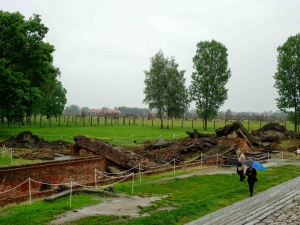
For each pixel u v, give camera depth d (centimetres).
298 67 5622
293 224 1099
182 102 7712
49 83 5772
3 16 4019
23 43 4184
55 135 4519
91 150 2189
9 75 3772
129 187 1625
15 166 1515
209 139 3095
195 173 2133
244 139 3073
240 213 1227
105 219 1081
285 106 5756
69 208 1195
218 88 7088
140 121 10888
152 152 2844
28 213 1126
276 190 1664
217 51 7169
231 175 2064
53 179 1670
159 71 7681
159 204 1319
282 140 4178
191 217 1165
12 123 7856
